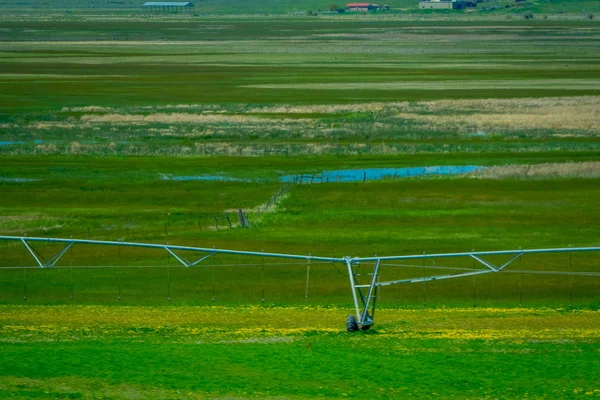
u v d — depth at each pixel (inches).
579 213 3695.9
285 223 3545.8
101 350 1907.0
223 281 2751.0
